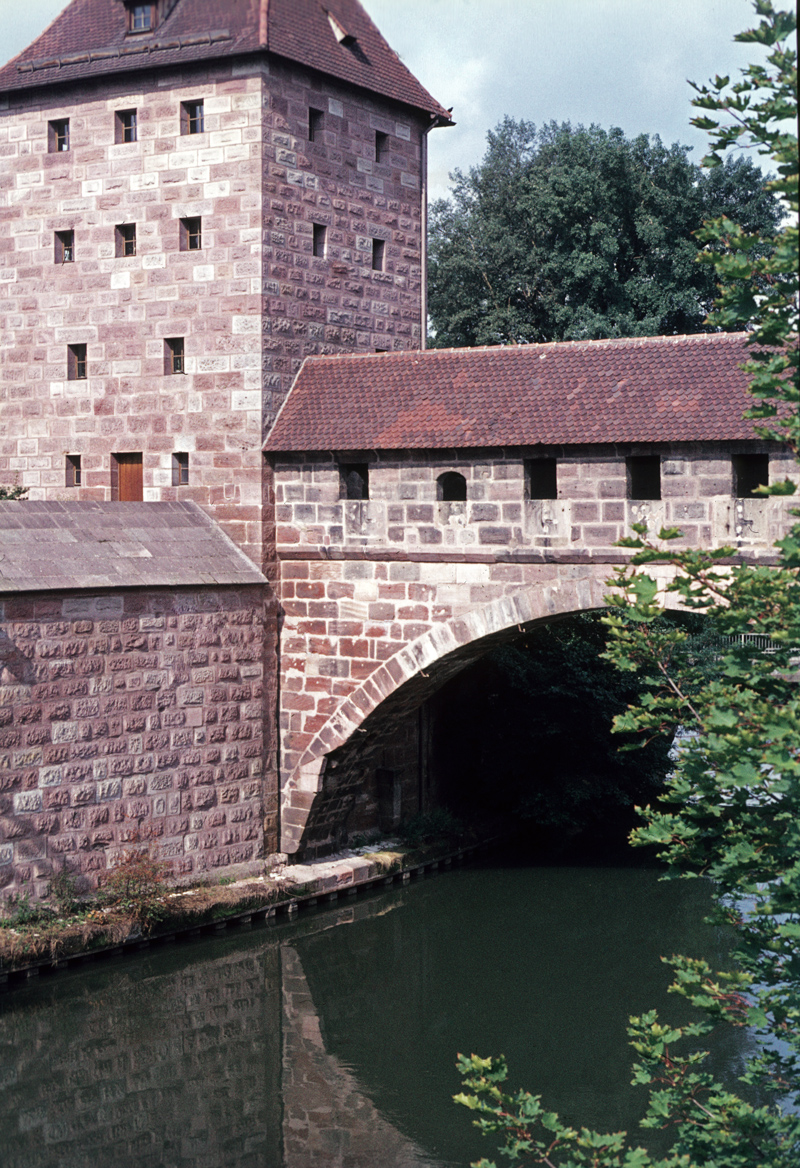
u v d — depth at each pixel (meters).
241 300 27.42
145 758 25.08
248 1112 18.72
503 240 48.38
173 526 26.86
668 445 22.88
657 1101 10.87
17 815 22.83
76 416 29.47
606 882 30.78
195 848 26.20
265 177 27.33
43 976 22.19
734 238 10.16
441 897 29.44
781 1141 10.98
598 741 33.97
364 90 29.80
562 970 24.78
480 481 24.92
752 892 10.62
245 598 26.95
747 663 10.98
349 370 27.72
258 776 27.50
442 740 33.75
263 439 27.36
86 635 23.88
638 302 45.22
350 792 29.39
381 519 26.16
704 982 11.32
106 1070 19.94
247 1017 22.20
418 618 26.02
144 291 28.45
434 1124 18.34
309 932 26.41
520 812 33.72
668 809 35.91
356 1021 22.11
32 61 29.47
